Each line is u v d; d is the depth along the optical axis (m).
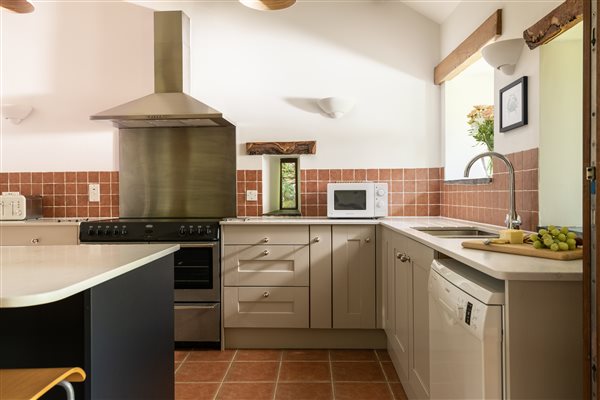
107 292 1.38
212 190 3.70
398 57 3.61
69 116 3.75
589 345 1.06
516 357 1.15
